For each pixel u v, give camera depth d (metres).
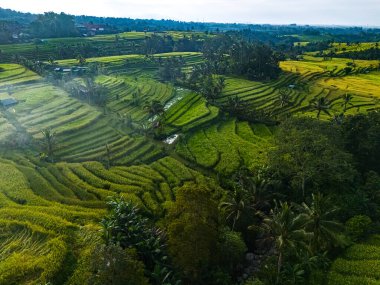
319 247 63.50
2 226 65.06
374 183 78.62
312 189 78.31
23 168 90.56
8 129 109.50
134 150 107.94
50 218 66.81
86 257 55.69
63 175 89.06
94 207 75.19
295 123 89.56
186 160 103.88
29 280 53.00
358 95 171.88
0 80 161.50
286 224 54.66
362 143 86.12
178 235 55.09
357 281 56.66
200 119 132.50
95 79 184.25
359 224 67.38
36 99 138.38
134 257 52.53
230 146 109.75
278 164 79.81
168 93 170.50
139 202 76.19
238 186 77.12
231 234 63.00
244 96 166.75
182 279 56.00
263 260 66.00
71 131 113.62
